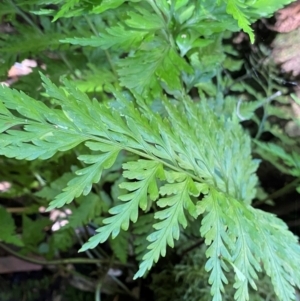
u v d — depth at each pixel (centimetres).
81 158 55
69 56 89
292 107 90
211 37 78
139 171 57
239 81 95
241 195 73
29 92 83
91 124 55
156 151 60
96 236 54
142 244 83
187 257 89
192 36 74
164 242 57
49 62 88
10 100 52
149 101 70
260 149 92
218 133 73
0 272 100
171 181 60
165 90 83
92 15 82
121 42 70
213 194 63
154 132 60
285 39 85
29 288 99
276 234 67
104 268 100
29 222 95
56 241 91
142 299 97
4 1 86
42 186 93
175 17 72
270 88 90
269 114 91
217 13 72
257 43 89
